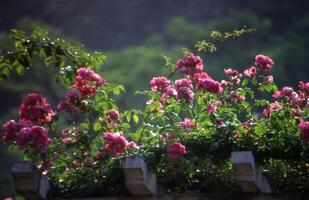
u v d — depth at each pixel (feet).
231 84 27.25
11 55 27.71
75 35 148.46
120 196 23.91
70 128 26.40
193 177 23.94
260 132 23.72
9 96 115.03
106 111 26.27
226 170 23.81
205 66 122.72
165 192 23.91
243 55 126.93
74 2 150.20
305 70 126.72
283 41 137.18
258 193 22.98
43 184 24.04
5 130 25.35
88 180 24.52
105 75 119.14
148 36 150.41
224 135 24.03
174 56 124.57
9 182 97.71
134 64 123.54
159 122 25.98
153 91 26.37
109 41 149.59
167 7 155.94
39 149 24.79
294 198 22.98
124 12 152.76
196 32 134.62
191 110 25.93
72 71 27.25
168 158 24.02
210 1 154.51
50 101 114.01
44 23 147.54
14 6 145.59
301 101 26.21
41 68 112.57
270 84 26.68
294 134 23.58
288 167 23.80
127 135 25.90
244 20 138.51
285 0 148.87
